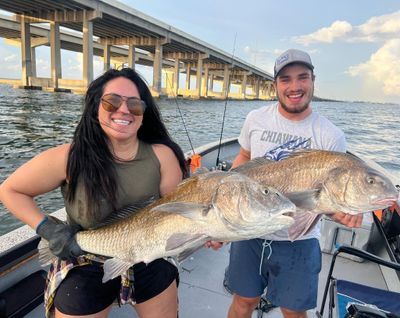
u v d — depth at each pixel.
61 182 1.79
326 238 3.54
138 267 1.84
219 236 1.55
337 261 3.46
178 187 1.70
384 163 13.62
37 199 6.95
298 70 2.04
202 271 3.22
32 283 2.36
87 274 1.78
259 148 2.25
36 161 1.73
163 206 1.52
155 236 1.65
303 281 2.09
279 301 2.14
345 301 2.14
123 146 1.79
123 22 36.22
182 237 1.58
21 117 18.70
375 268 3.36
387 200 1.75
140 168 1.81
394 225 3.05
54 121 17.92
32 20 37.09
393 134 23.50
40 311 2.40
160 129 1.94
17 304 2.26
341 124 29.66
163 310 1.94
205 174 1.65
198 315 2.65
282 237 2.08
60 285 1.78
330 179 1.80
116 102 1.65
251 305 2.30
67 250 1.71
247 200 1.48
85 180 1.71
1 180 8.18
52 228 1.72
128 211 1.80
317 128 2.12
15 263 2.24
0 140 12.75
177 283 2.04
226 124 21.20
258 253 2.18
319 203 1.81
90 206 1.76
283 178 1.88
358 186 1.75
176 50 47.72
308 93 2.08
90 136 1.71
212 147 5.89
